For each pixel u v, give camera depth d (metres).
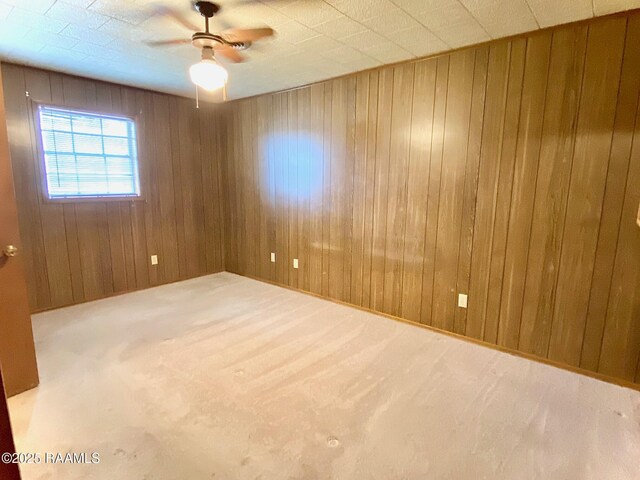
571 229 2.35
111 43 2.53
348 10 2.03
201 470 1.57
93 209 3.63
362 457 1.65
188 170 4.39
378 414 1.95
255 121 4.19
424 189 2.95
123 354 2.57
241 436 1.77
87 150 3.54
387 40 2.47
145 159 3.96
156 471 1.56
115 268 3.86
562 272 2.42
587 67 2.17
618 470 1.59
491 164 2.60
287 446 1.71
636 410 2.00
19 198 3.15
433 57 2.75
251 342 2.79
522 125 2.44
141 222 4.03
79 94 3.39
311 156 3.71
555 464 1.62
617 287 2.24
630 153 2.11
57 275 3.44
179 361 2.48
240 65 3.00
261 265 4.48
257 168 4.28
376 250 3.35
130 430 1.80
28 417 1.88
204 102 4.43
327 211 3.68
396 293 3.26
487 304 2.75
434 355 2.62
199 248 4.64
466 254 2.80
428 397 2.11
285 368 2.41
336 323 3.19
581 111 2.23
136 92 3.80
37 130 3.18
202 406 2.00
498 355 2.64
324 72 3.21
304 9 2.02
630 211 2.15
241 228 4.63
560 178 2.35
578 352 2.42
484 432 1.82
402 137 3.02
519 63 2.40
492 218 2.65
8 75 2.98
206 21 2.00
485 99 2.56
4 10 2.02
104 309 3.47
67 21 2.17
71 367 2.39
